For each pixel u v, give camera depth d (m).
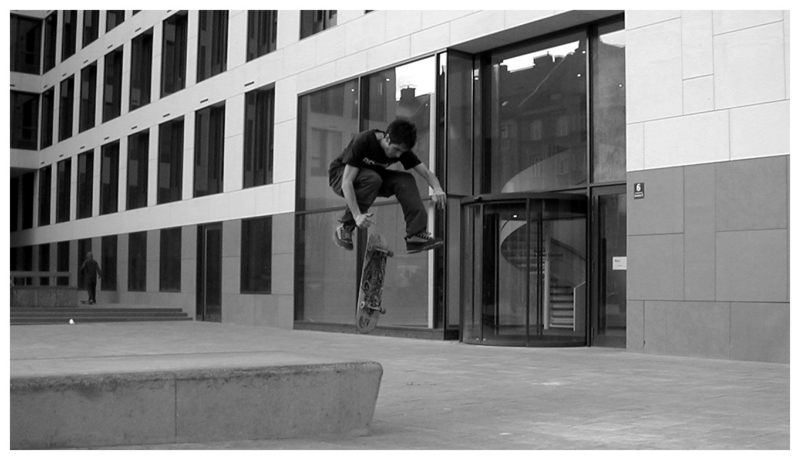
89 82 35.00
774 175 13.05
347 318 20.64
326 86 21.47
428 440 7.13
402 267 19.11
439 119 18.33
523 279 16.44
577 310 16.31
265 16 23.97
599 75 16.44
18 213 41.69
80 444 6.45
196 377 6.79
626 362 13.33
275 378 7.07
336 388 7.30
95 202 33.44
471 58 18.81
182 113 27.55
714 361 13.34
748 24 13.45
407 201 6.07
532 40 17.73
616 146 16.09
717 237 13.70
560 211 16.30
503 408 8.86
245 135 24.53
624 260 15.77
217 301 25.58
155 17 29.53
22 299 26.31
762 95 13.24
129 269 30.61
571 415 8.39
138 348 16.38
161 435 6.69
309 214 21.98
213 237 25.88
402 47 19.31
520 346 16.31
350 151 6.02
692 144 14.06
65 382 6.39
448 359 13.97
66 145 36.44
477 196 16.88
